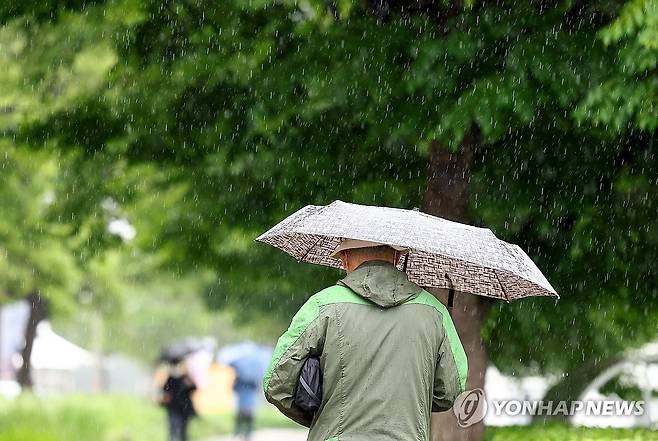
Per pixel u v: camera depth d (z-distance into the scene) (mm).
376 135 21703
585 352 29438
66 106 25094
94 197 28812
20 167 47688
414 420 10266
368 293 10430
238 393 59625
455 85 19547
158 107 24000
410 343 10375
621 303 24250
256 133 23469
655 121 17859
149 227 30297
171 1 22766
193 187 25625
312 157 23203
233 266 30297
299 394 10359
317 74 21062
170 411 45594
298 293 31156
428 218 10938
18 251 62188
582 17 19703
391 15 21344
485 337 25047
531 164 22031
